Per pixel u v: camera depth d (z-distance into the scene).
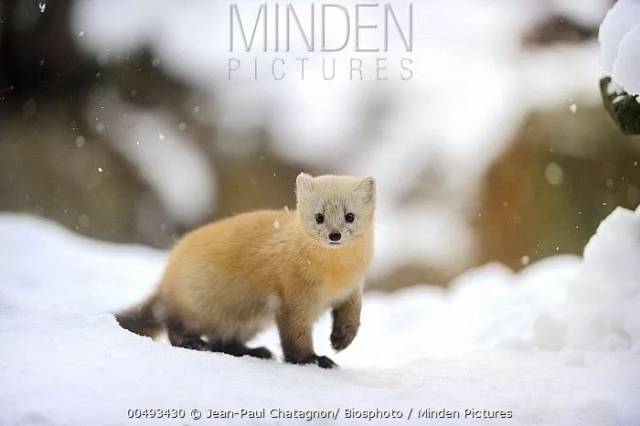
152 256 11.87
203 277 6.08
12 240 10.91
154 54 16.50
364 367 5.81
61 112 16.91
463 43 15.68
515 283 9.55
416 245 15.23
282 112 16.16
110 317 5.47
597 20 15.38
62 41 16.78
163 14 16.45
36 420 3.88
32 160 16.27
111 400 4.15
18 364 4.52
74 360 4.65
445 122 15.50
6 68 16.98
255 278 5.91
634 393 4.82
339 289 5.79
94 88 16.77
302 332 5.79
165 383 4.43
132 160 16.41
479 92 15.51
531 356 5.85
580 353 5.58
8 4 16.83
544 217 15.19
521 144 15.32
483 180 15.42
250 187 16.30
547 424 4.38
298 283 5.72
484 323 7.42
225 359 5.15
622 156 15.10
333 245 5.56
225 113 16.36
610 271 6.37
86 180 16.25
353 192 5.76
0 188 15.85
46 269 10.02
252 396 4.43
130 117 16.62
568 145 15.20
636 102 6.26
